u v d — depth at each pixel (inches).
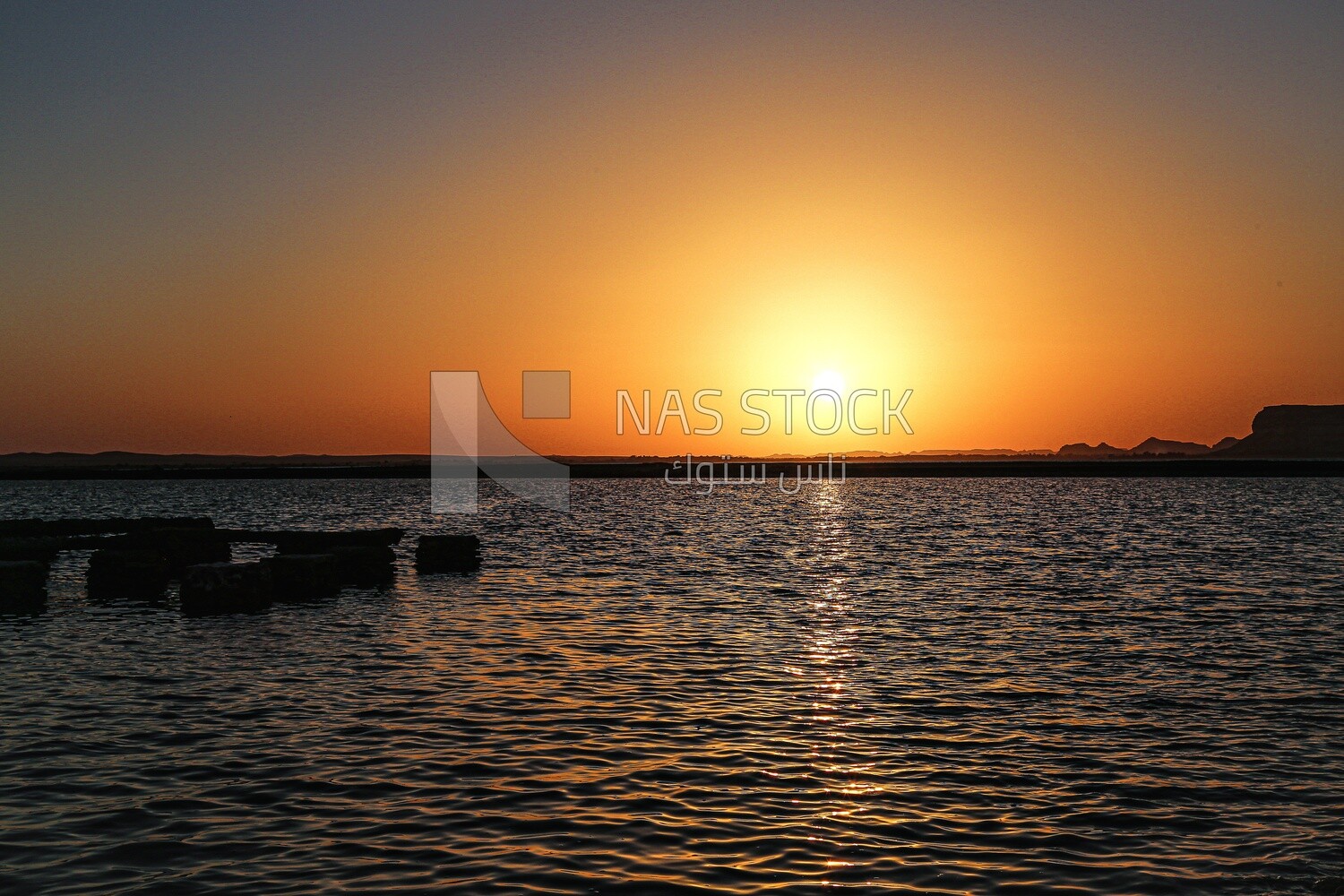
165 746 687.7
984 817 565.6
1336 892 476.4
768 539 2485.2
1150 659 983.0
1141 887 479.8
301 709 790.5
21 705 800.9
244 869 490.0
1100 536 2564.0
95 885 471.5
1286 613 1266.0
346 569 1549.0
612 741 703.7
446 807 573.9
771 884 477.7
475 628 1160.2
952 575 1691.7
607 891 469.4
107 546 1689.2
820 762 659.4
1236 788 613.3
